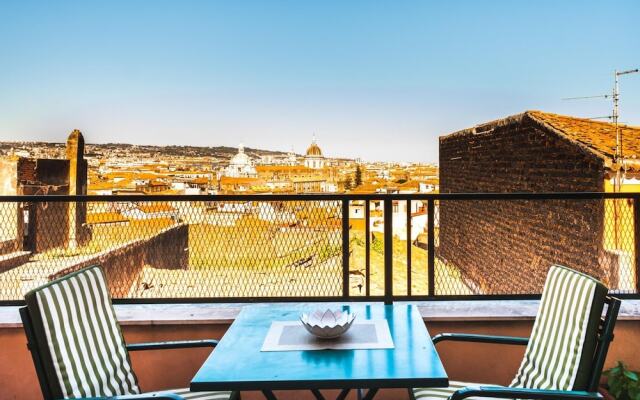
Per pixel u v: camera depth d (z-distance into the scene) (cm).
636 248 320
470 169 1184
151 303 306
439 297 312
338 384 158
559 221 759
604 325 182
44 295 185
